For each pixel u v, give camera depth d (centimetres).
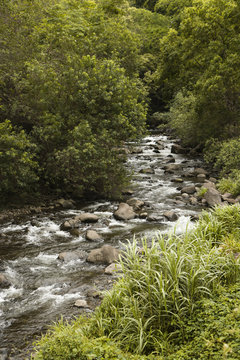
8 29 1345
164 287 449
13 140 1051
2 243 890
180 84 2212
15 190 1174
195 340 394
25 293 647
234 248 624
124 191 1380
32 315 573
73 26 1712
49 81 1205
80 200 1299
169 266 460
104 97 1216
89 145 1151
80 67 1269
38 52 1357
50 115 1205
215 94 1728
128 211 1107
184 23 1888
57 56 1370
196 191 1376
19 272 732
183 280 456
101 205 1241
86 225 1027
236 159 1495
